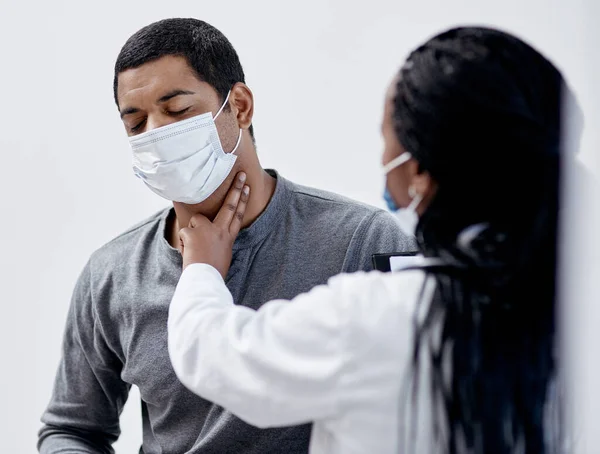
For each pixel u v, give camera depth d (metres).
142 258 1.36
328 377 0.80
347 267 1.26
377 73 1.65
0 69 1.80
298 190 1.35
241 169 1.26
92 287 1.39
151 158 1.20
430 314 0.80
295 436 1.22
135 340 1.32
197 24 1.26
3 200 1.81
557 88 0.81
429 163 0.80
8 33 1.80
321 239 1.29
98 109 1.78
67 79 1.79
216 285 1.01
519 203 0.79
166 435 1.31
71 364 1.45
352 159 1.67
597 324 0.99
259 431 1.22
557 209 0.81
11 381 1.82
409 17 1.63
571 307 0.96
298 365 0.82
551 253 0.82
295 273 1.27
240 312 0.92
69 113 1.79
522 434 0.81
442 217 0.81
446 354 0.80
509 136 0.77
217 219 1.20
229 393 0.86
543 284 0.82
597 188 1.01
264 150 1.72
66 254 1.81
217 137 1.21
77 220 1.80
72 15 1.78
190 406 1.27
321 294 0.84
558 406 0.85
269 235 1.29
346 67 1.67
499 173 0.78
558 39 1.55
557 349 0.84
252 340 0.85
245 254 1.27
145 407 1.38
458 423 0.79
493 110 0.77
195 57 1.21
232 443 1.23
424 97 0.79
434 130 0.78
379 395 0.79
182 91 1.19
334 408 0.81
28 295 1.82
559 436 0.85
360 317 0.80
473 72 0.77
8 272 1.82
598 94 1.52
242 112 1.27
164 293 1.31
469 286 0.80
